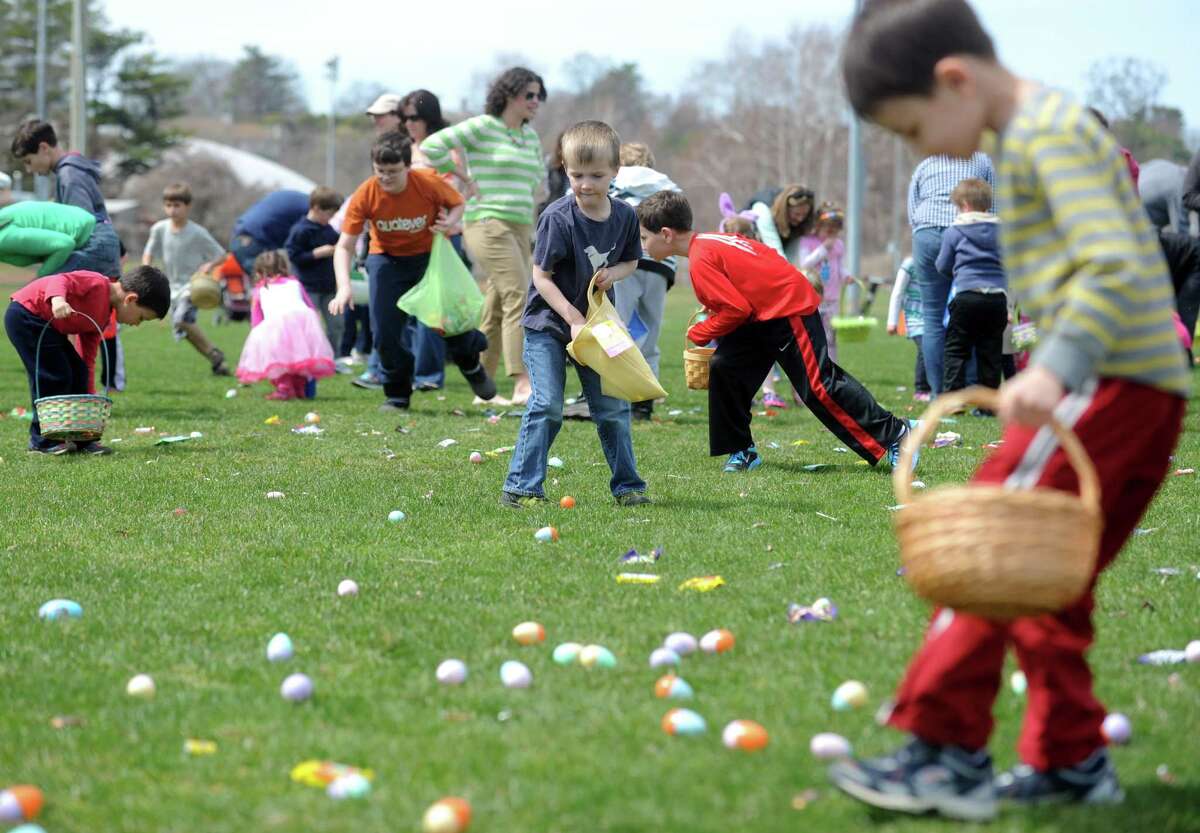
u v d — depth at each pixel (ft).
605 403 21.45
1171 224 43.24
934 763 9.55
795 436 29.96
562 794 9.93
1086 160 8.78
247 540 18.79
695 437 29.81
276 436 29.58
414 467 25.38
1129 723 11.10
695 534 19.02
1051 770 9.83
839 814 9.65
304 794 10.04
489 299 36.65
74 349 27.45
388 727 11.44
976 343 32.50
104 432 30.14
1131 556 17.29
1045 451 9.36
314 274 47.73
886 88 9.30
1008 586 8.73
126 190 261.85
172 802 9.93
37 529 19.44
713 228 256.32
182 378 43.57
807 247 36.94
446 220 32.68
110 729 11.43
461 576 16.69
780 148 252.42
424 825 9.30
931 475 24.08
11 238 29.22
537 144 34.58
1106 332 8.57
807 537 18.74
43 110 195.93
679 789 10.04
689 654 13.42
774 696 12.05
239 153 251.60
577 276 21.01
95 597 15.66
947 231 32.30
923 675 9.57
